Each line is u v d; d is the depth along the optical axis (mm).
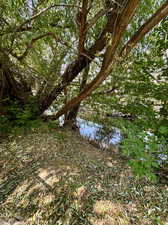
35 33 2215
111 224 1424
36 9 2254
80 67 2945
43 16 2287
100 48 2541
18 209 1604
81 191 1747
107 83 2998
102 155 2619
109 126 3205
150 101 2766
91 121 3592
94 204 1606
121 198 1699
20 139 2770
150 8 2568
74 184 1830
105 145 3078
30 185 1851
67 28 2617
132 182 1954
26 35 2186
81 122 3756
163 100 2566
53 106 3629
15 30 1999
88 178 1952
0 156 2352
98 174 2049
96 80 2164
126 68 2361
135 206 1614
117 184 1901
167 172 2078
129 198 1705
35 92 3832
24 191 1785
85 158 2385
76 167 2135
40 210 1579
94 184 1860
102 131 3332
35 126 3062
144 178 2025
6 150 2475
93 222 1441
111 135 3174
